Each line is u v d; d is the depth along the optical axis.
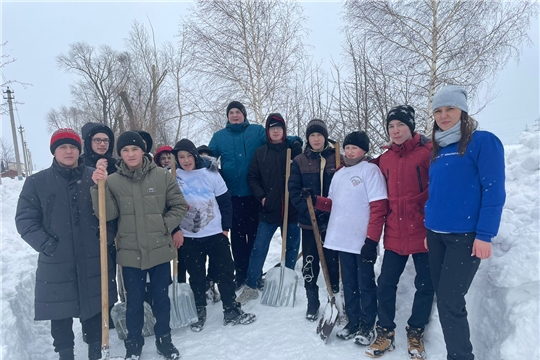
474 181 2.09
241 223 3.96
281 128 3.67
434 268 2.26
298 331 2.94
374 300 2.74
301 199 3.11
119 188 2.64
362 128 6.51
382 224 2.60
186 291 3.23
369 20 8.89
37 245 2.40
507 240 2.53
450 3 8.42
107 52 23.38
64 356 2.59
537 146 3.43
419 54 8.48
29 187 2.47
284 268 3.53
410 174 2.48
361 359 2.50
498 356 2.17
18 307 3.12
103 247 2.49
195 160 3.29
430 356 2.44
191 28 10.47
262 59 10.21
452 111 2.17
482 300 2.48
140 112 15.91
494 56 8.20
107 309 2.52
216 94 10.63
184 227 3.18
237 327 3.13
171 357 2.70
